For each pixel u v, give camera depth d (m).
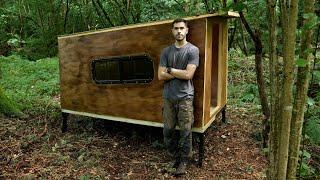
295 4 1.49
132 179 3.85
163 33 4.14
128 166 4.15
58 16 11.62
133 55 4.41
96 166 4.12
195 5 7.85
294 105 1.73
